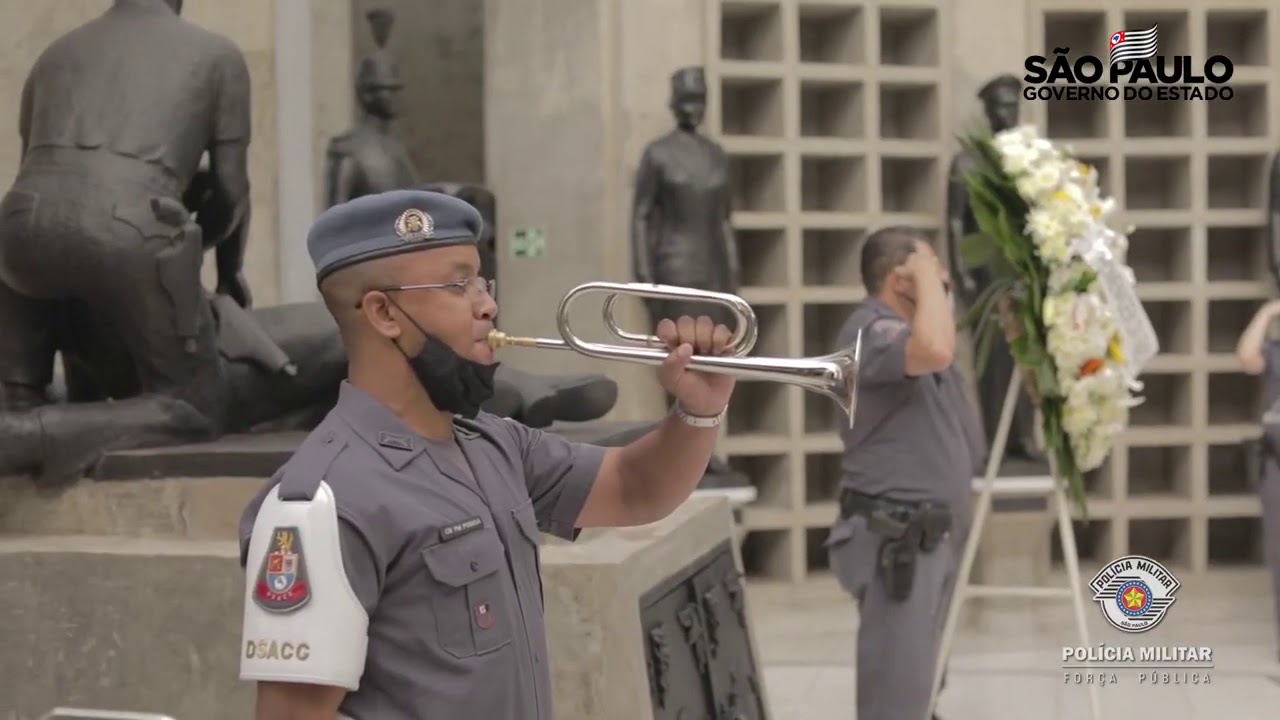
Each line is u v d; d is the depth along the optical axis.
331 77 8.23
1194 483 7.48
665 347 1.97
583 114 7.34
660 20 7.29
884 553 4.07
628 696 2.85
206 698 3.12
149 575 3.15
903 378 3.96
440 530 1.77
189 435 3.60
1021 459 6.88
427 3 9.09
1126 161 7.90
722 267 7.05
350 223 1.85
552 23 7.40
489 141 7.57
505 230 7.52
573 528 2.16
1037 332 4.09
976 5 7.41
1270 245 7.31
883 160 7.85
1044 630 6.43
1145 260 7.92
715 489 6.76
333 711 1.70
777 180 7.44
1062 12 7.56
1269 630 6.46
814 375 1.93
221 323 3.82
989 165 4.19
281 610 1.68
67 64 3.66
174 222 3.51
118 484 3.42
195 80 3.69
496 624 1.80
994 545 6.82
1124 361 4.07
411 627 1.75
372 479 1.76
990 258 4.23
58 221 3.42
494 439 2.03
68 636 3.19
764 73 7.32
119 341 3.69
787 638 6.52
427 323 1.84
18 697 3.21
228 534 3.38
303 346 3.88
